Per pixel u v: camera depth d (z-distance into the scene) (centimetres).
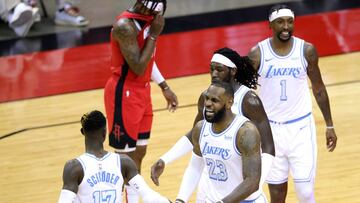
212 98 1121
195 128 1194
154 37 1470
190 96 2406
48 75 2686
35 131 2194
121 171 1143
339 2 3406
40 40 3097
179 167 1889
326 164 1869
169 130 2131
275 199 1498
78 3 3628
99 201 1117
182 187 1235
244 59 1262
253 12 3334
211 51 2841
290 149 1455
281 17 1414
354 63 2666
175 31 3120
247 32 3036
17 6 3075
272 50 1448
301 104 1459
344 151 1945
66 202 1102
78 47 2981
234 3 3516
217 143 1148
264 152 1245
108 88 1512
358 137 2031
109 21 3328
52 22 3344
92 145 1134
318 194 1703
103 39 3067
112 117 1510
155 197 1150
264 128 1247
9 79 2664
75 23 3250
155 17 1461
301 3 3438
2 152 2048
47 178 1864
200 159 1223
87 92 2511
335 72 2580
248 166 1120
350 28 3041
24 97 2489
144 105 1518
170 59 2781
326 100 1502
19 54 2934
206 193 1201
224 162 1150
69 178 1106
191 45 2927
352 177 1789
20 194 1775
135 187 1155
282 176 1479
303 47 1447
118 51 1479
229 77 1251
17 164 1962
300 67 1441
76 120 2262
